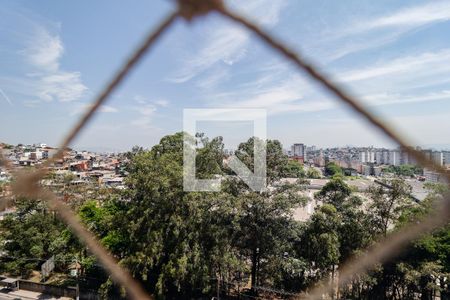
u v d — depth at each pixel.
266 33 1.29
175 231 23.81
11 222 34.03
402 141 1.38
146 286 26.39
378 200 24.31
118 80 1.58
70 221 2.33
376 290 25.59
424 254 23.30
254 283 27.77
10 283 31.89
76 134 1.80
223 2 1.23
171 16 1.29
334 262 24.36
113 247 27.77
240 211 25.78
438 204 1.49
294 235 26.17
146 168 25.33
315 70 1.33
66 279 32.78
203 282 24.08
